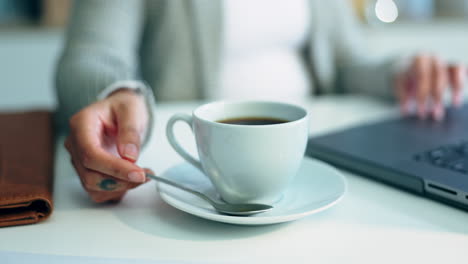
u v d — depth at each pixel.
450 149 0.54
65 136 0.70
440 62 0.78
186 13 0.97
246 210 0.40
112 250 0.37
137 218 0.42
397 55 0.90
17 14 2.02
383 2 2.01
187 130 0.70
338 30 1.11
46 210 0.42
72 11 0.87
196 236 0.39
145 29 0.99
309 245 0.37
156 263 0.35
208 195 0.45
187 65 0.98
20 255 0.36
